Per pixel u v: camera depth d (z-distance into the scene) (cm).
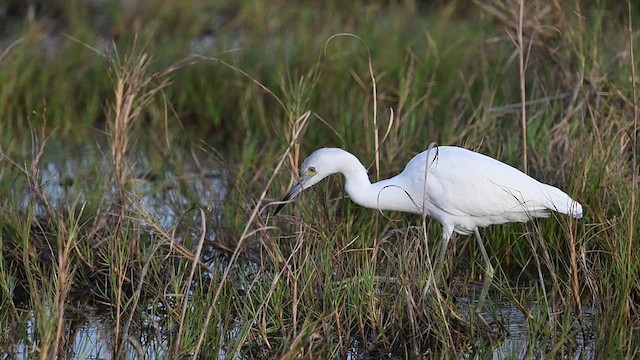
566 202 1005
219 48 1806
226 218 1210
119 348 880
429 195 1034
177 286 975
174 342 911
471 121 1380
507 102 1437
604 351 853
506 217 1031
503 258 1132
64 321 978
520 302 967
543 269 1099
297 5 2167
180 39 1888
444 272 1084
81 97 1719
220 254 1169
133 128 1555
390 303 974
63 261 857
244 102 1623
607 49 1493
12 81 1638
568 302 908
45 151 1519
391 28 1953
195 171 1457
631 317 912
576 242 1015
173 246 1034
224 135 1647
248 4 2094
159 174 1449
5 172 1279
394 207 1066
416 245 979
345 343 924
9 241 1145
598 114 1261
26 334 939
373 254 984
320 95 1606
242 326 948
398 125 1273
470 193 1014
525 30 1425
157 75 1183
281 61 1722
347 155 1045
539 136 1262
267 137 1501
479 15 1950
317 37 1877
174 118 1661
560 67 1425
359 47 1784
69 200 1246
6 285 1007
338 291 941
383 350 939
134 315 1009
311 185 1059
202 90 1700
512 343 904
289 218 1072
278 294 948
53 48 1972
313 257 1007
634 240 991
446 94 1566
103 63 1736
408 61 1692
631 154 1239
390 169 1239
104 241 1115
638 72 1319
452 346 873
